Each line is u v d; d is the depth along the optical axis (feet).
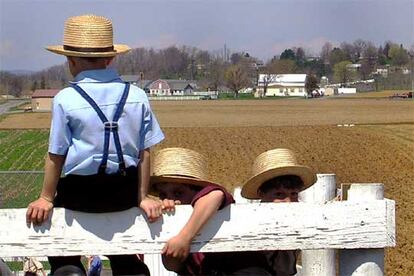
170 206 13.51
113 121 14.08
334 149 178.29
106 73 14.57
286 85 617.62
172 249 13.37
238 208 13.61
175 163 15.57
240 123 287.89
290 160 17.20
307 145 189.67
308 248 13.61
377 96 519.60
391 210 13.66
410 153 164.76
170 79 640.99
